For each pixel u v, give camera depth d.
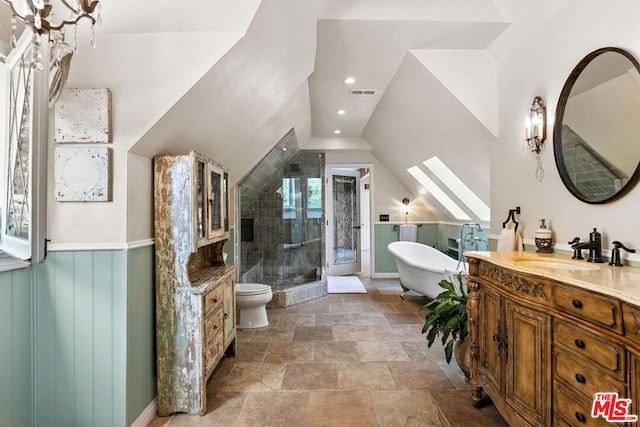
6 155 1.39
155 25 1.62
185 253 1.88
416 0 2.25
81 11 1.10
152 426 1.78
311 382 2.24
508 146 2.49
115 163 1.64
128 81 1.66
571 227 1.86
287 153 4.57
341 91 3.45
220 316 2.25
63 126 1.61
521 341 1.49
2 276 1.42
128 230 1.66
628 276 1.23
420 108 3.31
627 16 1.50
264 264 4.84
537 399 1.38
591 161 1.69
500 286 1.70
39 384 1.60
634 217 1.47
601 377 1.06
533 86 2.18
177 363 1.88
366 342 2.95
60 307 1.61
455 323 2.23
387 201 5.93
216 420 1.84
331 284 5.34
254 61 1.94
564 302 1.24
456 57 2.66
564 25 1.89
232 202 3.99
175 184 1.88
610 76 1.58
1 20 1.40
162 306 1.88
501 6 2.26
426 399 2.03
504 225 2.47
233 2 1.56
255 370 2.42
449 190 4.52
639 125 1.43
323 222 4.95
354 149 5.45
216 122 2.20
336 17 2.22
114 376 1.63
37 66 1.01
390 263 5.93
